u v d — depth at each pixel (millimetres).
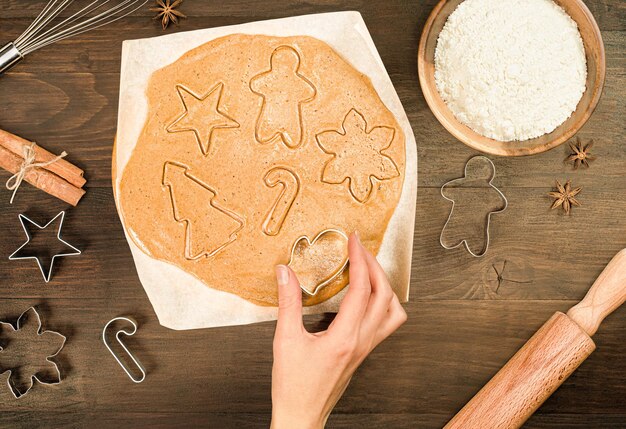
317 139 597
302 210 596
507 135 577
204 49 596
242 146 597
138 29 598
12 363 612
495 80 566
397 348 611
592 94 565
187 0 596
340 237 597
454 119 583
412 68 599
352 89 597
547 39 565
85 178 604
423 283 609
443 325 610
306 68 597
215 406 618
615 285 587
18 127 604
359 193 597
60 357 613
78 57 599
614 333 611
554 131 583
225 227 597
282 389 521
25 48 590
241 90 598
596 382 611
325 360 515
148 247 598
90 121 603
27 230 605
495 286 609
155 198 597
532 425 613
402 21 598
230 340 610
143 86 595
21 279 610
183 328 600
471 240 608
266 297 597
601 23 597
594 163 604
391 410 614
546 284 609
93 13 598
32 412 615
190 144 597
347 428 613
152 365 612
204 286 599
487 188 605
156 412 616
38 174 587
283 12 598
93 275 609
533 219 607
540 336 588
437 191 605
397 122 595
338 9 598
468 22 572
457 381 612
